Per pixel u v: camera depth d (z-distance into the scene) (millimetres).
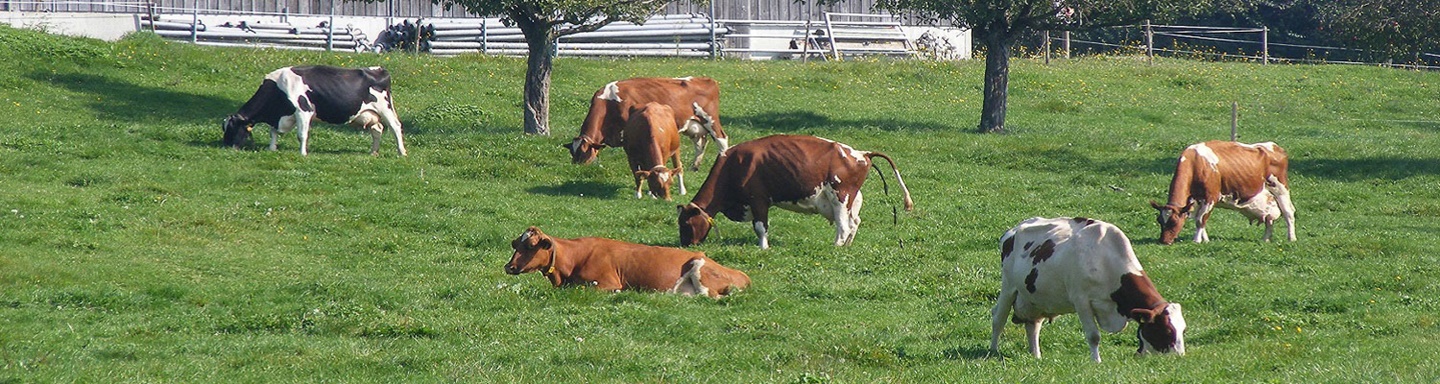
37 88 31672
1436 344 12648
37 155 24250
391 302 15234
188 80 34844
